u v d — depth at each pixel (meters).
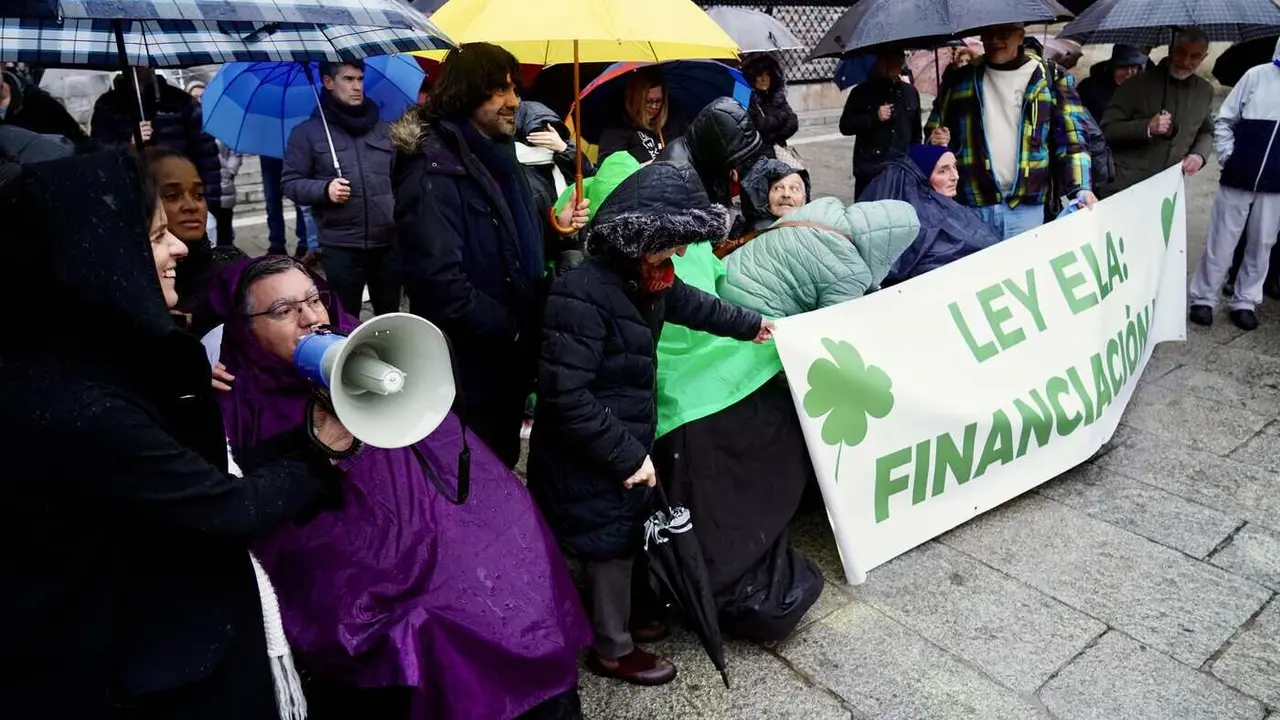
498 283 2.70
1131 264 4.28
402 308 4.82
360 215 4.21
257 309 1.95
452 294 2.54
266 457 1.94
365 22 1.77
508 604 2.01
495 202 2.63
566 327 2.28
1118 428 4.32
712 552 2.76
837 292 3.12
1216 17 4.71
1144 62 6.55
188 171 2.44
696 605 2.47
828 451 3.00
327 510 1.93
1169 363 5.05
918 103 5.78
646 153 3.92
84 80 7.88
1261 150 5.16
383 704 1.97
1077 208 4.16
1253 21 4.72
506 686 1.99
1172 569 3.24
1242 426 4.33
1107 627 2.93
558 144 3.55
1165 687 2.67
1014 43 4.43
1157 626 2.94
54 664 1.34
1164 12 4.81
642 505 2.53
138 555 1.44
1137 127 5.55
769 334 2.89
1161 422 4.38
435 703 1.92
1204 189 8.83
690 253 3.03
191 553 1.51
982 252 3.59
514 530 2.16
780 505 2.91
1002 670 2.74
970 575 3.21
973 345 3.45
